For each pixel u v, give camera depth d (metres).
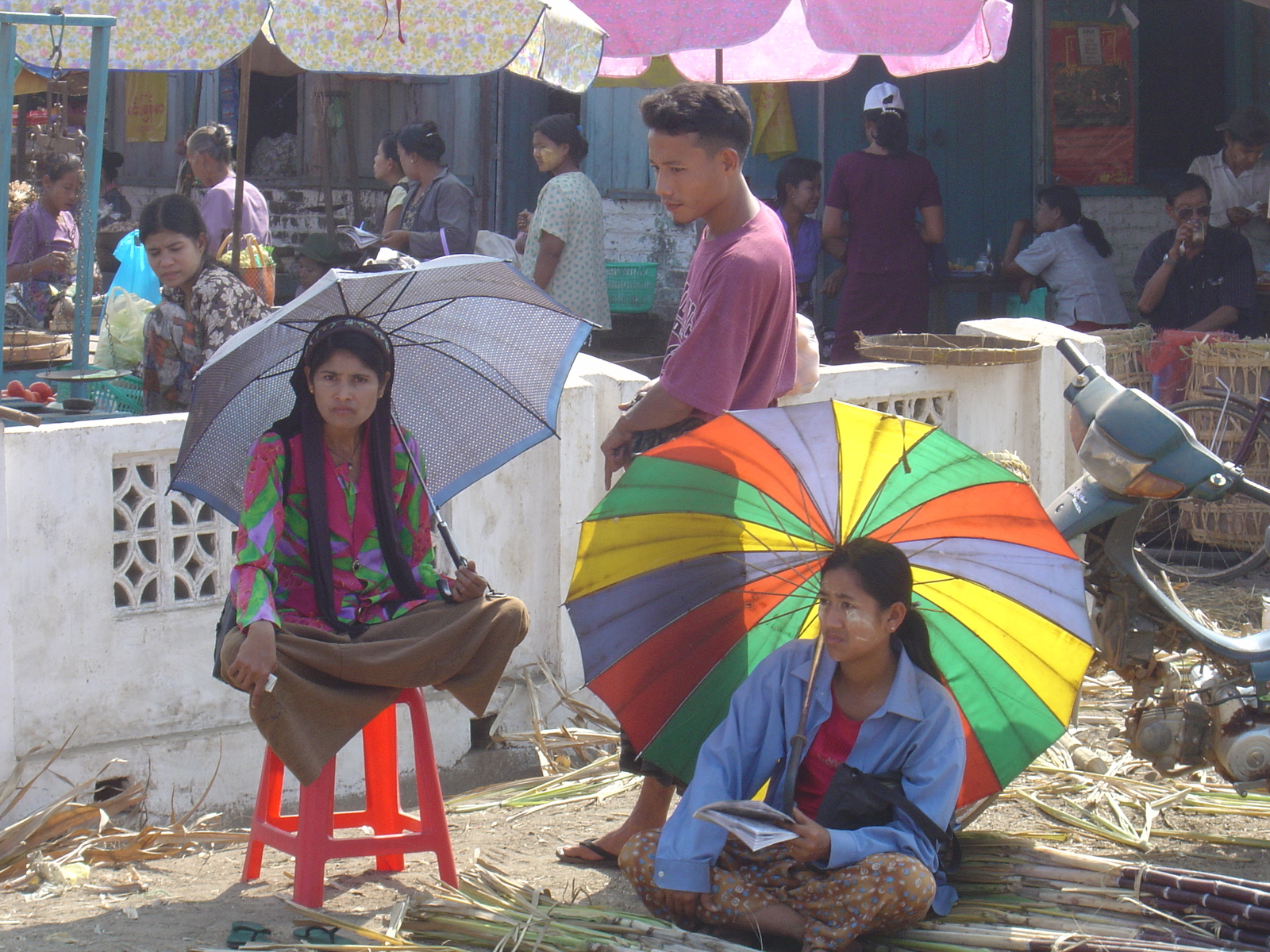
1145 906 4.08
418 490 4.41
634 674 4.43
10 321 9.35
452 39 6.93
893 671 4.20
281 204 16.23
